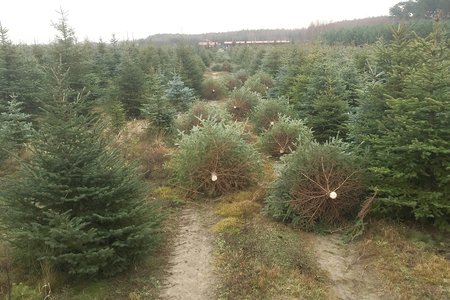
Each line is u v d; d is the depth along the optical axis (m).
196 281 6.17
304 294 5.77
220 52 50.66
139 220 6.38
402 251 6.79
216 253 6.96
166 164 11.10
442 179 7.01
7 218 5.93
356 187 7.73
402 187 7.46
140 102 16.94
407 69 8.20
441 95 7.08
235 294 5.80
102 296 5.70
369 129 8.41
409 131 7.15
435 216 7.35
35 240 5.79
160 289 5.96
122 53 23.05
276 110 14.55
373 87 8.50
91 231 5.54
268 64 27.81
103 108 14.91
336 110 11.64
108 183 6.23
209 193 9.51
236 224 7.96
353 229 7.48
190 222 8.33
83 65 15.16
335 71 13.66
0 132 10.97
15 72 14.71
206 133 9.62
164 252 7.06
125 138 12.88
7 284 5.68
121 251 6.19
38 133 6.06
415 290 5.81
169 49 35.81
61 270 6.08
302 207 7.75
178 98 18.53
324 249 7.09
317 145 8.10
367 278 6.21
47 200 5.94
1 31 14.90
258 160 9.98
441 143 7.00
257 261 6.62
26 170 6.07
